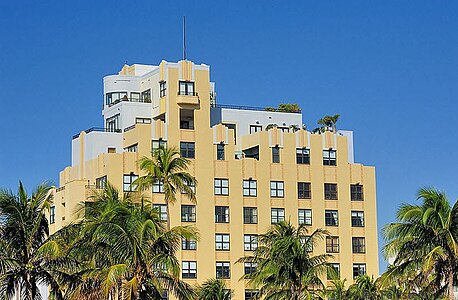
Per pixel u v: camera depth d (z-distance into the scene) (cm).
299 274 8962
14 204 7175
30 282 7250
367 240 12962
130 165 12031
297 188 12756
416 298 8788
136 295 7081
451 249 7462
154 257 7119
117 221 7144
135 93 13262
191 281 12044
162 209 12019
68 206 11962
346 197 12975
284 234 9569
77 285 7275
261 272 9050
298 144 12875
